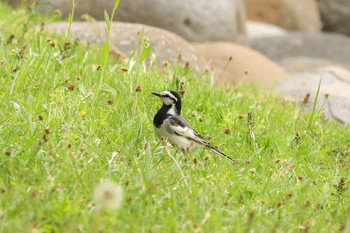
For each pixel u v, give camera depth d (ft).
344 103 62.54
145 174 31.60
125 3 102.42
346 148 45.70
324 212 31.22
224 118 42.34
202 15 111.04
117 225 24.85
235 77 82.02
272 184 34.32
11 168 28.99
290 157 39.63
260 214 29.48
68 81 40.06
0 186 27.45
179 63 56.75
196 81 52.54
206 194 30.32
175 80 46.09
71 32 65.31
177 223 26.71
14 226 23.77
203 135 40.65
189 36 110.11
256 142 41.55
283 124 48.03
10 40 46.50
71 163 30.86
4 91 39.34
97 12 99.86
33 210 25.57
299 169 38.24
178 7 107.96
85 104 38.22
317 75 74.64
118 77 45.68
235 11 118.93
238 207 30.19
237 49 88.79
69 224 24.93
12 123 34.32
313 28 171.32
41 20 67.26
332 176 38.34
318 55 131.03
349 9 158.92
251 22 164.14
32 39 51.98
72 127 35.24
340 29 160.35
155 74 48.96
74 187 28.45
